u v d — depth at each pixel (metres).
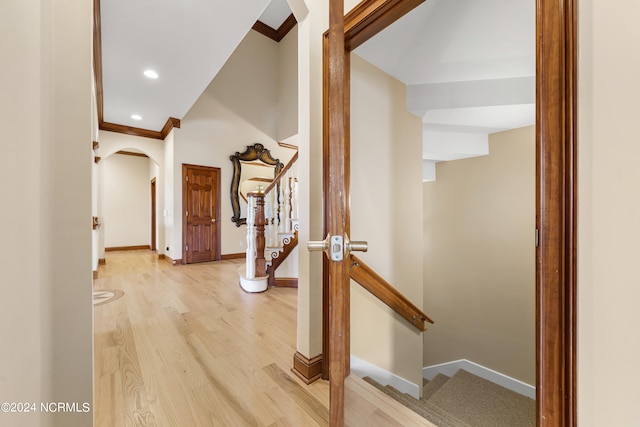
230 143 5.57
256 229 3.42
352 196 1.99
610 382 0.60
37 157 0.73
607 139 0.60
